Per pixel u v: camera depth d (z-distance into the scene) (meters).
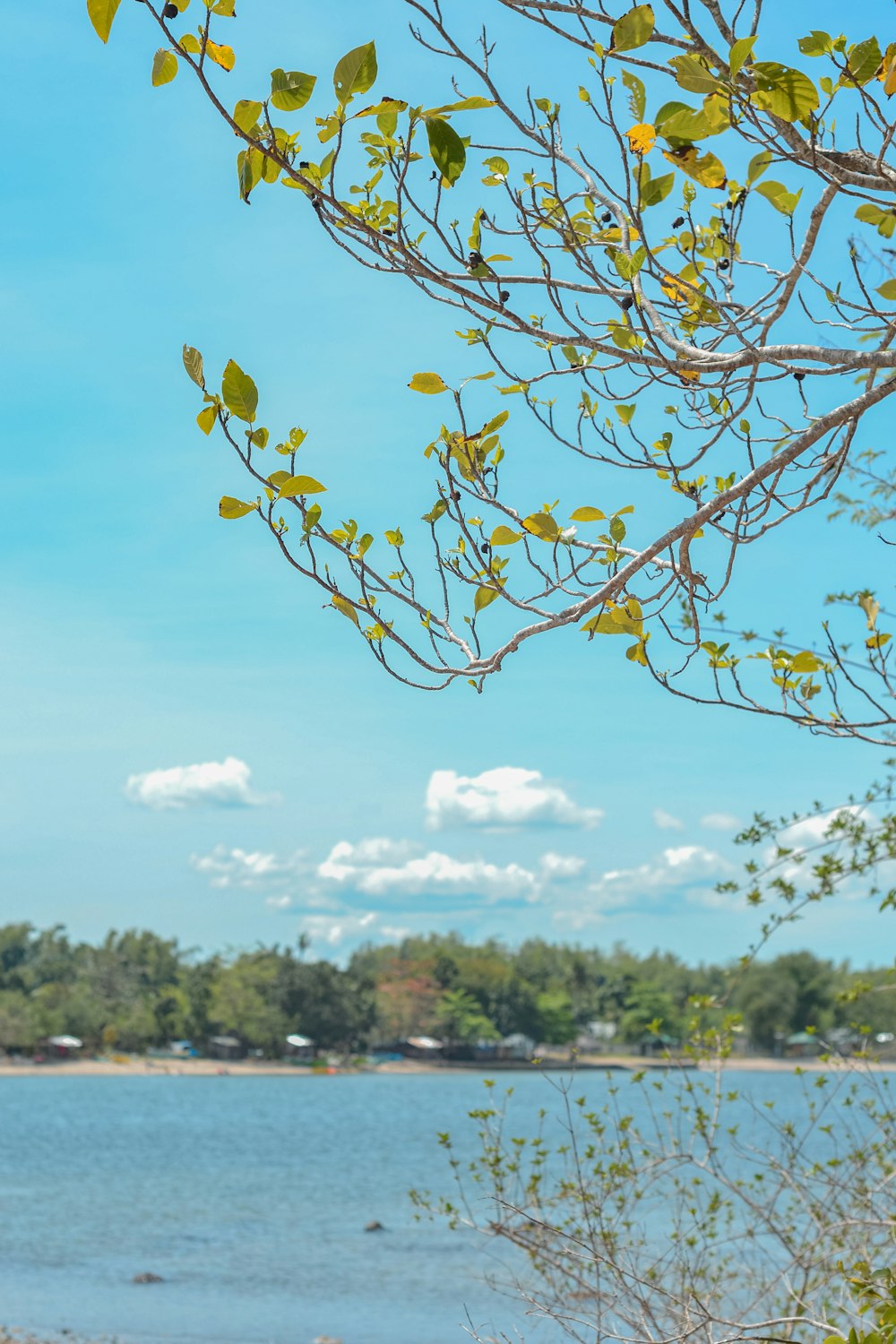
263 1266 22.14
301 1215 28.34
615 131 3.61
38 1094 86.25
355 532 3.96
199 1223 27.39
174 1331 17.23
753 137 3.56
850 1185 6.63
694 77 3.40
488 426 4.09
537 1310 6.04
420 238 3.80
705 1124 6.84
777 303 4.00
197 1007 128.25
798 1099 38.75
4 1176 36.59
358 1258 22.75
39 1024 123.62
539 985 147.75
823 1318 5.91
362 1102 77.44
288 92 3.12
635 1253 6.52
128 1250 23.92
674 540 3.95
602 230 4.40
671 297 4.51
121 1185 34.59
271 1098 83.38
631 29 3.34
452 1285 19.98
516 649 4.03
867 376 4.14
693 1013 7.16
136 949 151.88
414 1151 43.06
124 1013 132.00
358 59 3.13
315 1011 128.12
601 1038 139.00
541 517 4.07
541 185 4.23
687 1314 5.68
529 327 3.73
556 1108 46.31
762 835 7.06
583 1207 6.34
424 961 145.25
